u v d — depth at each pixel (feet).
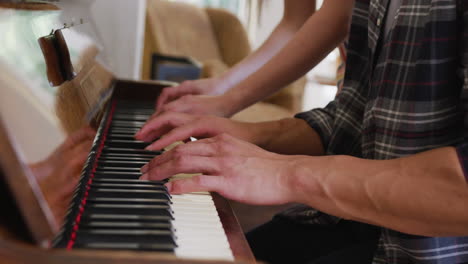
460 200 1.92
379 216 2.06
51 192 1.54
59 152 1.78
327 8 3.72
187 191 2.19
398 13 2.62
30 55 1.88
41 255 1.22
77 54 2.87
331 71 17.04
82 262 1.22
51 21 2.46
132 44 8.04
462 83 2.46
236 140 2.41
